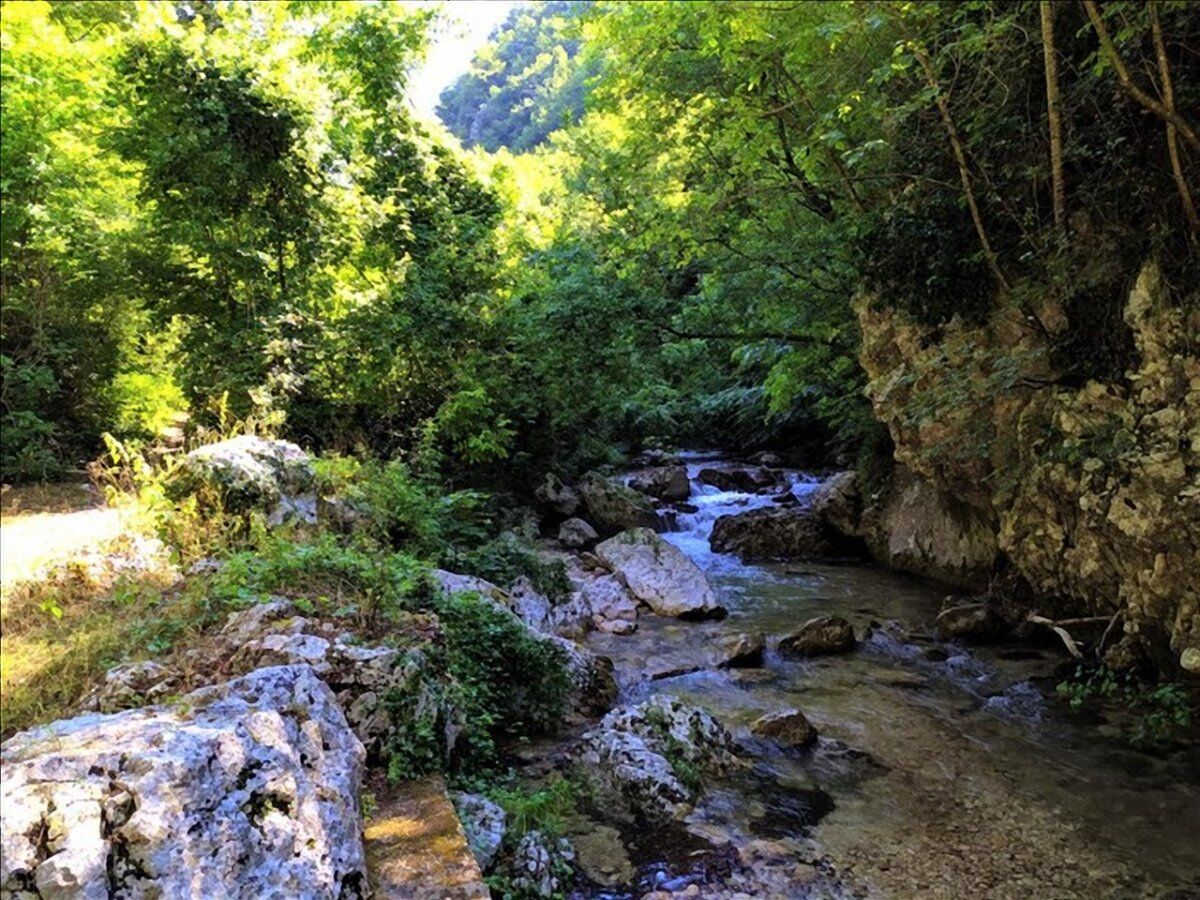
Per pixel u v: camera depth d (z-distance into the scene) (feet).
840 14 23.73
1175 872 13.91
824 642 26.35
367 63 45.75
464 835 11.75
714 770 17.92
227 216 32.27
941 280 23.27
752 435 66.80
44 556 20.12
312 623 16.38
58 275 34.91
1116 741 19.08
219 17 39.52
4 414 34.09
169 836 8.08
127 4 37.22
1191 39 17.43
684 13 27.66
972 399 22.40
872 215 27.27
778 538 41.39
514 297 40.60
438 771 14.48
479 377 37.86
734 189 35.19
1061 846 14.82
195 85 31.07
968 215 23.04
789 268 35.22
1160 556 18.13
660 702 19.42
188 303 33.99
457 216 44.73
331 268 37.93
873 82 22.88
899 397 27.58
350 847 10.11
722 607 31.32
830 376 39.83
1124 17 16.06
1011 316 22.21
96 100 35.68
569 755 18.35
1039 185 21.34
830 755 18.88
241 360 31.91
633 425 65.31
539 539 42.14
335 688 14.20
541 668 20.26
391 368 35.73
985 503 28.07
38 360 34.78
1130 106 18.26
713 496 53.21
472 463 42.47
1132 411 18.70
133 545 21.12
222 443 23.90
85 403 37.37
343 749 11.82
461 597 20.45
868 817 16.03
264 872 8.66
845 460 54.49
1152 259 18.20
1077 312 20.48
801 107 29.91
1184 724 18.15
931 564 35.09
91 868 7.48
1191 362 17.38
